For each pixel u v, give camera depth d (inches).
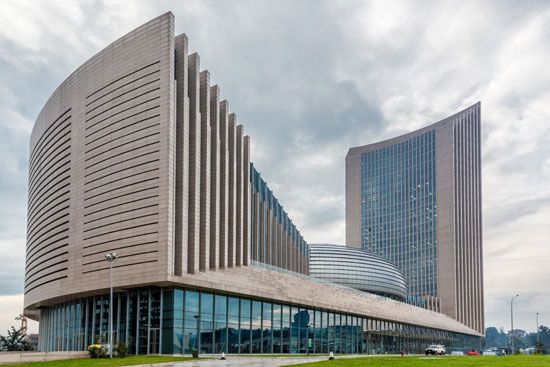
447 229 7066.9
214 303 2279.8
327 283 3294.8
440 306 6909.5
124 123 2271.2
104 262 2229.3
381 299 3937.0
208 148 2299.5
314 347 2947.8
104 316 2361.0
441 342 5191.9
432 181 7401.6
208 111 2333.9
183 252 2065.7
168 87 2139.5
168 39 2177.7
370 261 5442.9
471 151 7795.3
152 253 2047.2
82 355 1828.2
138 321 2150.6
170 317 2066.9
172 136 2118.6
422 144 7672.2
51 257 2726.4
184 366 1408.7
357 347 3410.4
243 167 2674.7
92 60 2524.6
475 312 7342.5
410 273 7426.2
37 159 3203.7
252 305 2511.1
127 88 2289.6
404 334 4249.5
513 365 1290.6
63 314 2815.0
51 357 1718.8
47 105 3014.3
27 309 3344.0
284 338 2706.7
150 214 2092.8
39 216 3046.3
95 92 2468.0
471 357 1900.8
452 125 7317.9
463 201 7367.1
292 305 2815.0
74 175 2554.1
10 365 1486.2
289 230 3841.0
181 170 2137.1
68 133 2674.7
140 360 1647.4
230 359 1871.3
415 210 7559.1
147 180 2133.4
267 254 3321.9
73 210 2519.7
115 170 2269.9
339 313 3235.7
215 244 2279.8
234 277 2362.2
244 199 2662.4
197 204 2187.5
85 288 2303.2
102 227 2279.8
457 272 6939.0
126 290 2237.9
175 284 2065.7
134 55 2287.2
